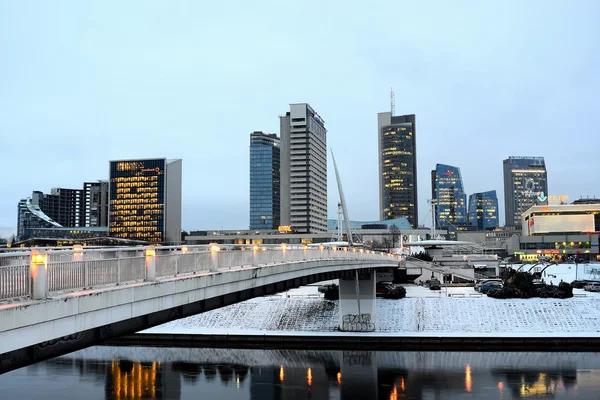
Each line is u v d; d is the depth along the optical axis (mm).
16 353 15781
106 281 18922
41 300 15406
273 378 56156
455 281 113062
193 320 80000
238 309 82625
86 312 17391
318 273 47156
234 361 63594
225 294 28141
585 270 126312
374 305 74375
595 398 48719
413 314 78562
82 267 17766
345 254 55469
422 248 149875
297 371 58875
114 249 19078
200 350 70000
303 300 85688
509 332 71188
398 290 85812
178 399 49094
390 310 80250
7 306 14039
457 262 121312
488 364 60406
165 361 63812
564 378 54719
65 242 195625
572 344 66562
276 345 71125
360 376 56469
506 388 51719
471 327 73688
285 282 39562
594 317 74750
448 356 64375
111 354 67875
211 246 27312
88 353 68625
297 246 41156
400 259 101875
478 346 67375
